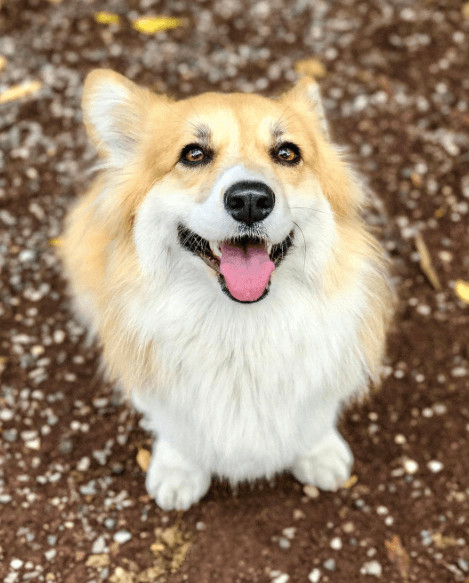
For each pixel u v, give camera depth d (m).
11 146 1.42
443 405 1.20
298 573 1.09
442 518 1.13
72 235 1.16
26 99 1.47
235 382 1.03
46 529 1.12
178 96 1.48
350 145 1.42
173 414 1.05
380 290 1.04
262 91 1.49
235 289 0.96
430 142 1.42
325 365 1.02
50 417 1.20
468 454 1.17
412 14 1.62
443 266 1.31
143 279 1.00
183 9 1.65
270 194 0.94
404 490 1.15
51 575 1.09
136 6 1.65
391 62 1.54
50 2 1.65
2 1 1.65
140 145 1.02
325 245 1.00
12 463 1.16
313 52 1.57
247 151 0.98
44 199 1.37
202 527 1.12
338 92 1.49
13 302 1.29
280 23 1.63
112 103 1.03
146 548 1.11
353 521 1.13
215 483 1.16
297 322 1.01
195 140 0.98
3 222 1.35
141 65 1.54
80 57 1.55
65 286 1.30
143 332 1.01
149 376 1.03
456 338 1.25
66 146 1.42
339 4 1.65
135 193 1.00
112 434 1.19
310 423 1.08
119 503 1.14
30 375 1.23
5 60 1.54
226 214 0.94
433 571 1.09
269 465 1.09
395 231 1.35
